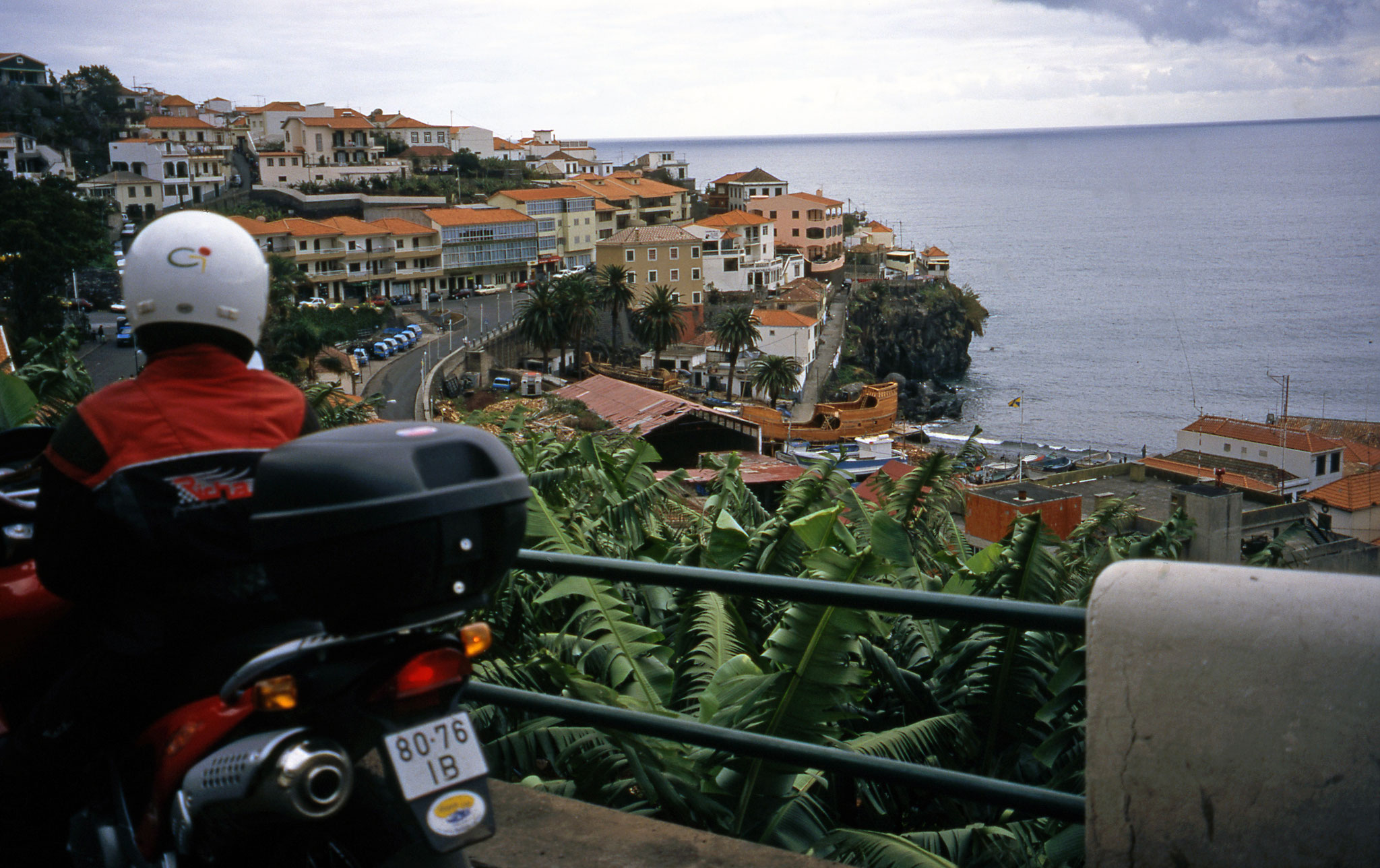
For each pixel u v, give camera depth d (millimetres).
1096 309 176500
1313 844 1992
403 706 1919
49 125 126812
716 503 8148
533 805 3336
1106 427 105000
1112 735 2207
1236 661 2080
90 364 61156
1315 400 114375
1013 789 2676
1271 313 169625
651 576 3092
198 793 2010
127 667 2244
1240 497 25219
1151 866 2166
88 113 134500
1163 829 2150
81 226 74688
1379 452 64250
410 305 105125
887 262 149000
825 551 3932
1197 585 2160
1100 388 122500
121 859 2256
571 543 5668
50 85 135125
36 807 2547
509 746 4363
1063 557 7648
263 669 1934
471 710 4719
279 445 2199
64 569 2186
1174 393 119062
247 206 111688
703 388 98688
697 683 4770
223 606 2176
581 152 177750
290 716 1965
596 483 8258
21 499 2730
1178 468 50625
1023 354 142125
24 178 91312
